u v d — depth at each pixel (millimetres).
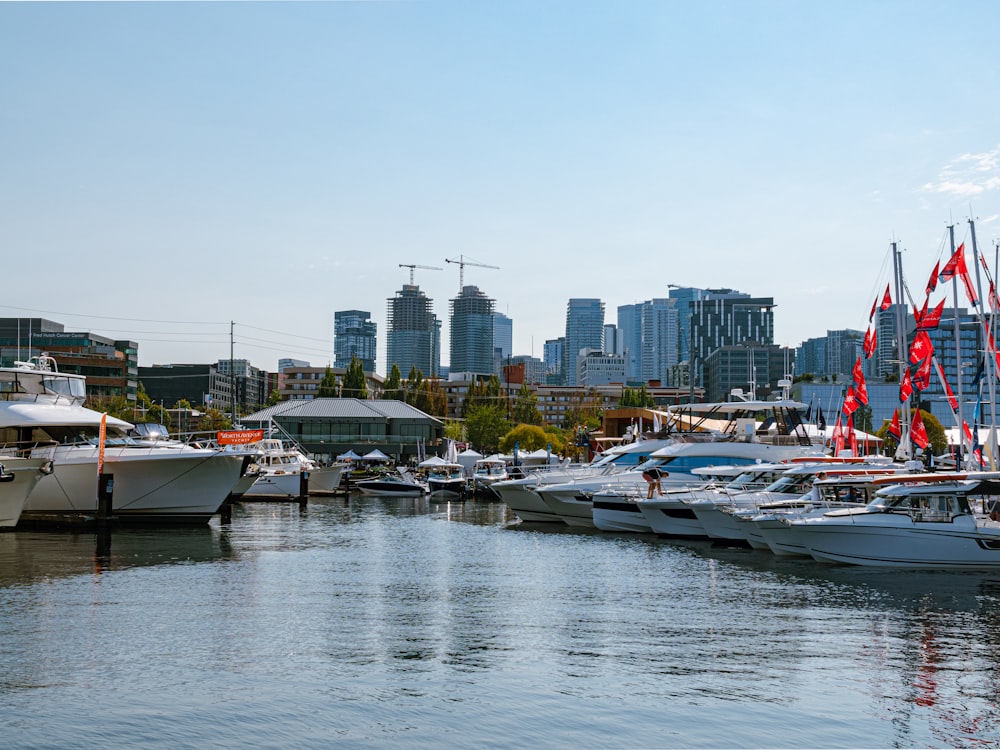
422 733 16328
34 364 53688
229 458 48812
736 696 18500
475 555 39281
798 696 18578
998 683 19562
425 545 43094
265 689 18609
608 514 49156
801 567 35344
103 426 45188
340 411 130750
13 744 15555
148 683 18938
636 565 36156
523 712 17422
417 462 129250
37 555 37219
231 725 16578
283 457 82938
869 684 19391
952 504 34344
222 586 30359
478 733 16375
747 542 42312
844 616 26125
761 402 53188
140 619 24938
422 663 20625
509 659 21047
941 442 104000
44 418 46656
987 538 33469
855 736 16531
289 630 23781
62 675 19422
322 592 29469
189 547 40438
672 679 19562
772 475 46000
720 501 43406
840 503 38344
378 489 93562
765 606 27500
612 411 109938
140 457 47094
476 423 146375
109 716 16953
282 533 47906
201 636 23000
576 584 31406
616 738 16250
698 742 16141
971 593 29766
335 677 19484
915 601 28391
